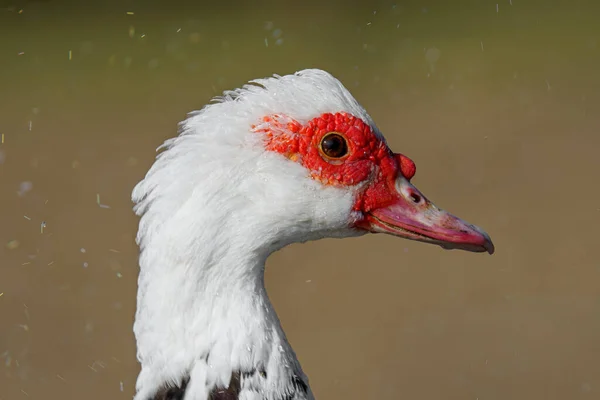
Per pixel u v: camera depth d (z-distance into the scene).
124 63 25.83
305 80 6.29
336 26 28.56
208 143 5.87
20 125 21.94
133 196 6.04
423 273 15.80
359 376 13.00
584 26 28.69
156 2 30.31
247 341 5.92
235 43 27.19
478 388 12.79
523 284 15.43
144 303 5.95
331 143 6.18
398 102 23.64
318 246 16.78
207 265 5.83
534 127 22.09
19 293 14.51
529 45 27.44
